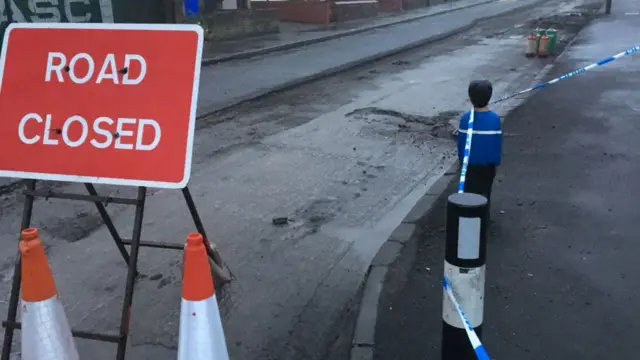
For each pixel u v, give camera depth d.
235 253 5.64
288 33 23.86
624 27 22.77
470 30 27.38
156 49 3.57
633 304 4.36
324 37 22.62
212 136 9.79
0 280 5.13
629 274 4.79
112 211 6.66
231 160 8.53
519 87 13.77
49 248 5.74
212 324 2.80
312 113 11.51
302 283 5.09
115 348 4.18
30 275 2.92
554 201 6.30
